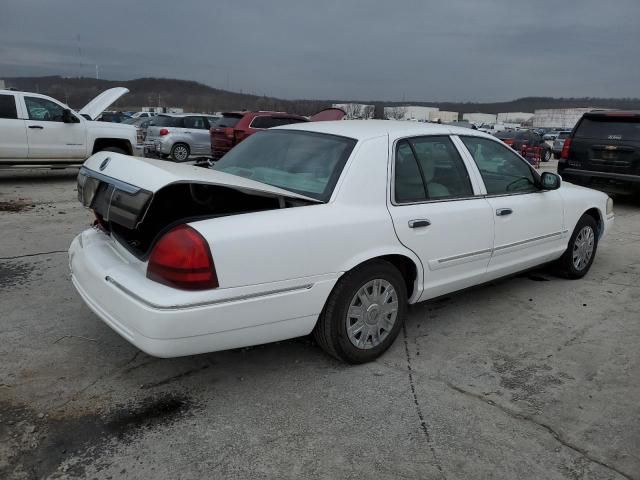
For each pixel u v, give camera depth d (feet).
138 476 7.63
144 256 9.24
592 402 9.88
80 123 35.53
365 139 11.09
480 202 12.80
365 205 10.52
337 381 10.38
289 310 9.52
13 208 25.98
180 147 52.34
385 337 11.27
